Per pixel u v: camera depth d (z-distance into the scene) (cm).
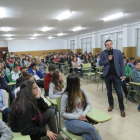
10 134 119
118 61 258
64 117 159
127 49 815
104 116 155
